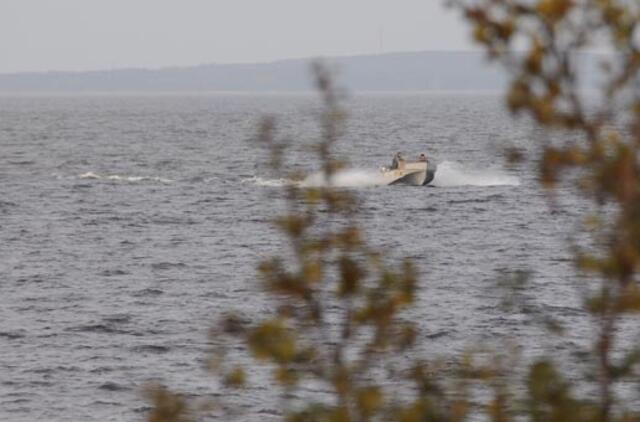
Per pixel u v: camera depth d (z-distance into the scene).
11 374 107.75
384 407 34.72
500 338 117.62
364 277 34.28
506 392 36.00
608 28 31.03
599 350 34.59
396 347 34.47
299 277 34.12
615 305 33.47
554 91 31.47
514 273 41.00
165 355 114.19
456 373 37.31
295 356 33.75
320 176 34.75
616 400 35.28
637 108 31.47
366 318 34.12
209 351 114.31
